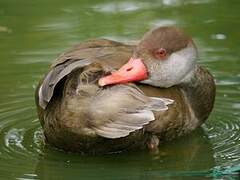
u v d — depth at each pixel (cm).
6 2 1622
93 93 909
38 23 1494
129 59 994
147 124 960
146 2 1600
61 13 1545
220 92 1195
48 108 962
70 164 982
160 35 1023
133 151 1004
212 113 1134
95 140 945
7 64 1305
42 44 1384
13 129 1085
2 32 1455
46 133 990
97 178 945
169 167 980
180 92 1038
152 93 990
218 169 970
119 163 984
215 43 1380
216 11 1545
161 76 1020
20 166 977
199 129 1086
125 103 895
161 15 1519
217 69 1274
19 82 1235
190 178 948
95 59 944
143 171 967
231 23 1480
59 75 904
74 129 926
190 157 1005
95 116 901
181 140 1045
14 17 1533
